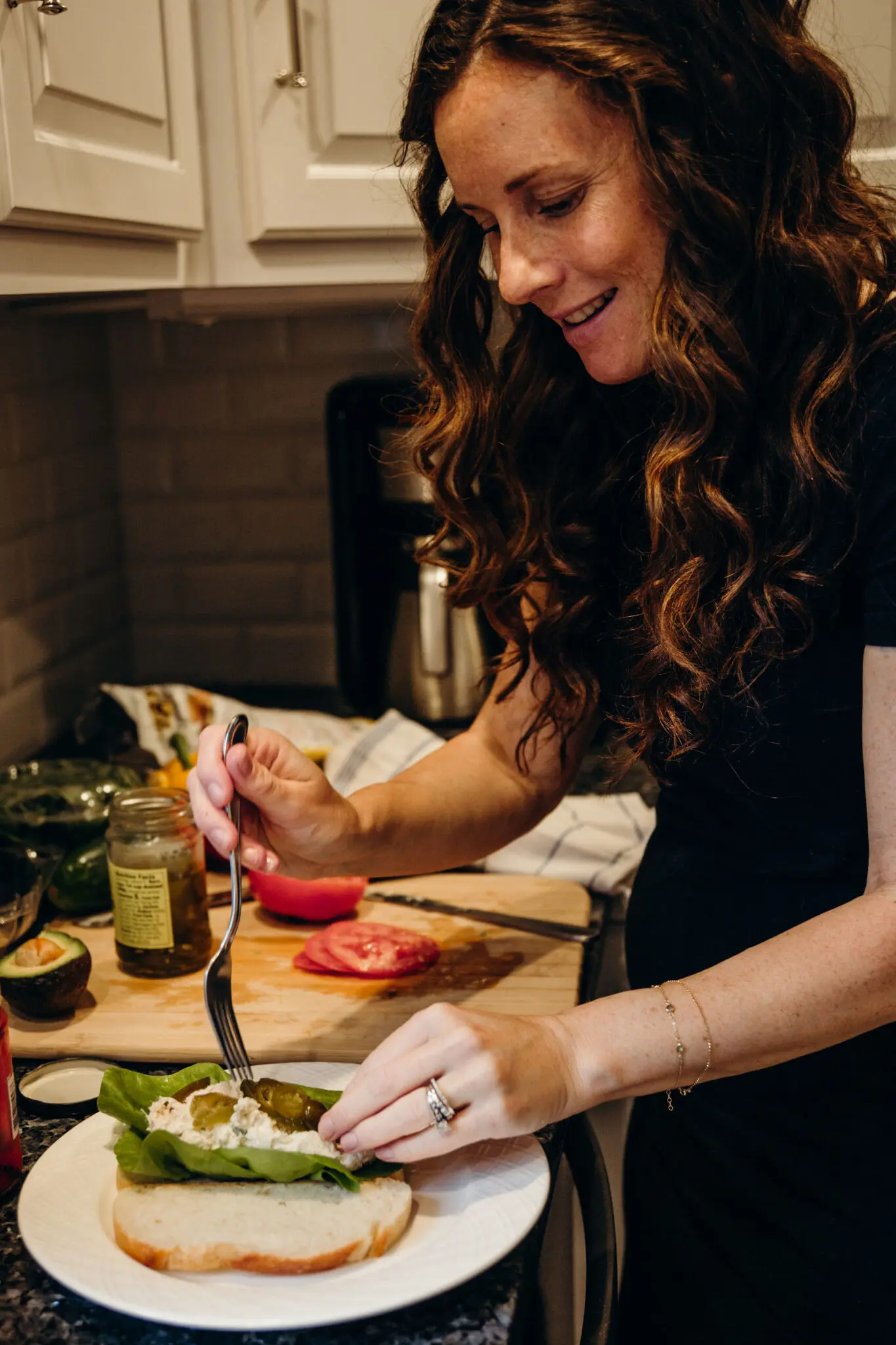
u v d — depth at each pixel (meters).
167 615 2.07
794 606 0.84
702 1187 1.02
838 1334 0.94
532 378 1.02
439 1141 0.73
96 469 1.93
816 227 0.82
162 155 1.20
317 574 2.04
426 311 1.02
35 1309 0.69
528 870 1.36
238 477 2.02
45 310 1.55
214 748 0.90
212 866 1.39
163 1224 0.70
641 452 1.01
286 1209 0.72
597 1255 0.86
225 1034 0.86
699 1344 1.03
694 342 0.83
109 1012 1.05
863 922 0.76
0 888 1.09
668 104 0.79
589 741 1.18
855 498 0.82
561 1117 0.74
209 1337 0.66
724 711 0.90
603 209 0.80
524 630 1.09
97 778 1.35
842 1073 0.92
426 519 1.69
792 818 0.92
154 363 1.98
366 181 1.34
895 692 0.79
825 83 0.81
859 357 0.83
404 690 1.77
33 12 0.92
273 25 1.29
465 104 0.79
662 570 0.89
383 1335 0.67
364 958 1.11
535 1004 1.05
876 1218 0.92
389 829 1.03
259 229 1.33
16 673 1.65
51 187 0.95
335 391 1.72
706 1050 0.75
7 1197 0.79
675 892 1.01
